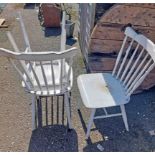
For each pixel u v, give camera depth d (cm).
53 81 246
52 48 437
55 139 280
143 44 255
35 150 269
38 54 211
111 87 271
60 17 491
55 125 294
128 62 296
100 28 303
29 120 301
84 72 374
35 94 258
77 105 320
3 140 278
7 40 455
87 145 274
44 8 482
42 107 317
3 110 312
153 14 290
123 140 281
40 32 484
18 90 341
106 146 274
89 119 282
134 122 302
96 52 326
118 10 288
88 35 336
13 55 213
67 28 448
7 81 356
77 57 405
